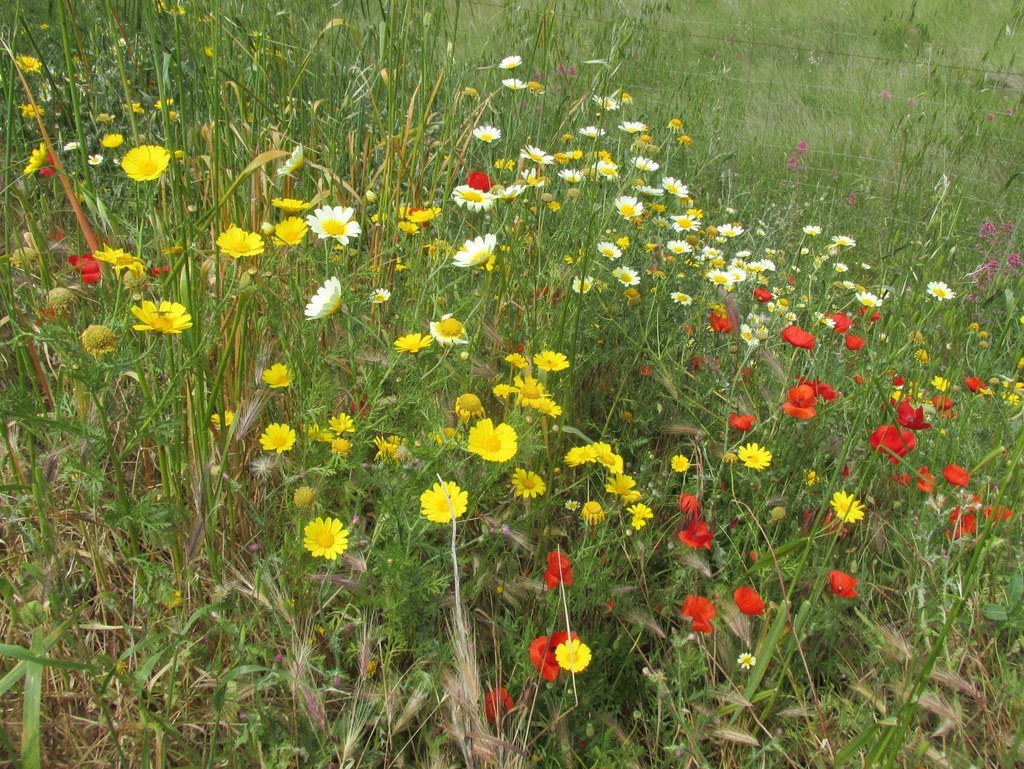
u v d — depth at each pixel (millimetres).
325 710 817
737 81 3758
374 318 1204
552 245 1427
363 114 1649
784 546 873
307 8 1864
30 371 1002
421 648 867
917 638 846
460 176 1742
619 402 1322
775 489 1178
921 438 1291
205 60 1267
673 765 849
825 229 2438
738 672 920
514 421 944
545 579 883
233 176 1159
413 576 838
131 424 861
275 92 1625
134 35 1721
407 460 876
